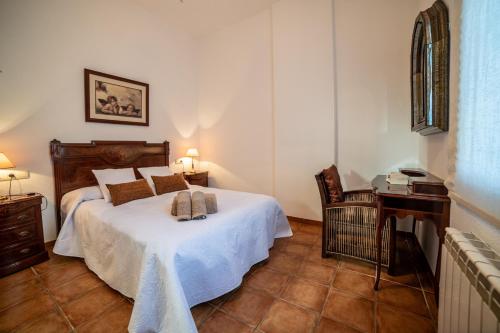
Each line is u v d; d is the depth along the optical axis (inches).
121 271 63.6
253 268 80.1
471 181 40.4
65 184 103.0
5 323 56.1
